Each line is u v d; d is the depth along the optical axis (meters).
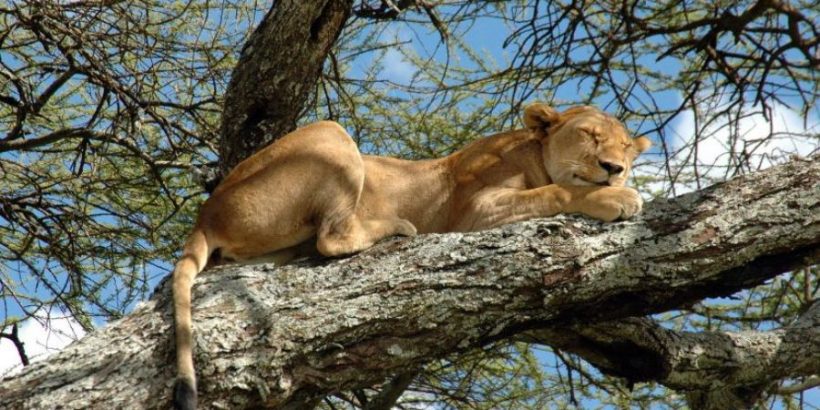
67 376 7.86
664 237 8.94
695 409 11.45
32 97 12.44
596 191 9.45
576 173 10.54
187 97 14.19
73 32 12.22
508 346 13.38
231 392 8.03
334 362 8.31
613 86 13.25
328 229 9.53
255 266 8.89
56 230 13.62
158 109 14.45
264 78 11.02
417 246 8.92
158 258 13.68
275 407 8.18
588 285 8.76
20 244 13.85
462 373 13.45
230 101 11.20
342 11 10.91
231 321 8.25
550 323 9.03
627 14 13.27
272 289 8.59
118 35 12.50
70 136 12.60
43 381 7.83
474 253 8.77
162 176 14.54
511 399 13.48
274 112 11.22
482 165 10.68
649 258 8.85
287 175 9.66
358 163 9.85
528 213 9.93
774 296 13.49
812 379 12.47
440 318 8.54
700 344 10.02
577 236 8.91
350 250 9.42
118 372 7.91
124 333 8.20
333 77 14.12
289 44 10.87
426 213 10.51
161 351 8.06
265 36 10.94
